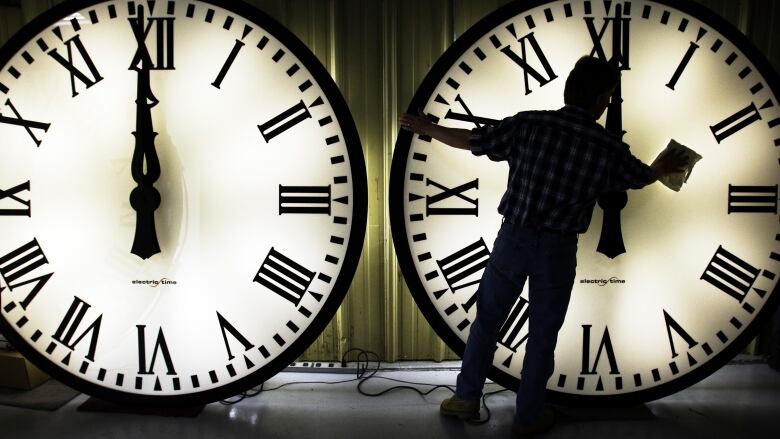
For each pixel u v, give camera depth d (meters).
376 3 2.32
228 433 2.01
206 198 2.12
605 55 2.10
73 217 2.13
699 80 2.12
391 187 2.15
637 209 2.16
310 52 2.06
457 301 2.20
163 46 2.07
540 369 1.88
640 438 1.99
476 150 1.89
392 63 2.33
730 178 2.15
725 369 2.53
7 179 2.12
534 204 1.78
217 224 2.12
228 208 2.12
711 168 2.15
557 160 1.75
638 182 1.82
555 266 1.81
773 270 2.18
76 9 2.06
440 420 2.09
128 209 2.12
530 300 1.88
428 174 2.15
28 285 2.16
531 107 2.12
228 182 2.11
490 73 2.12
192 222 2.12
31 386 2.28
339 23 2.32
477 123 2.13
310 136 2.10
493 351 2.01
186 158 2.10
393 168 2.14
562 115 1.77
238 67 2.08
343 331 2.50
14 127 2.10
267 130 2.10
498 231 2.02
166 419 2.10
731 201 2.16
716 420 2.11
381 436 1.99
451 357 2.55
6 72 2.08
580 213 1.80
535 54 2.11
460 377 2.07
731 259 2.18
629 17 2.09
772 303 2.19
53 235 2.14
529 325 1.90
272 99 2.09
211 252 2.13
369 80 2.35
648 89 2.12
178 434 2.00
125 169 2.11
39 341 2.18
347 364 2.51
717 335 2.20
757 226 2.16
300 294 2.15
